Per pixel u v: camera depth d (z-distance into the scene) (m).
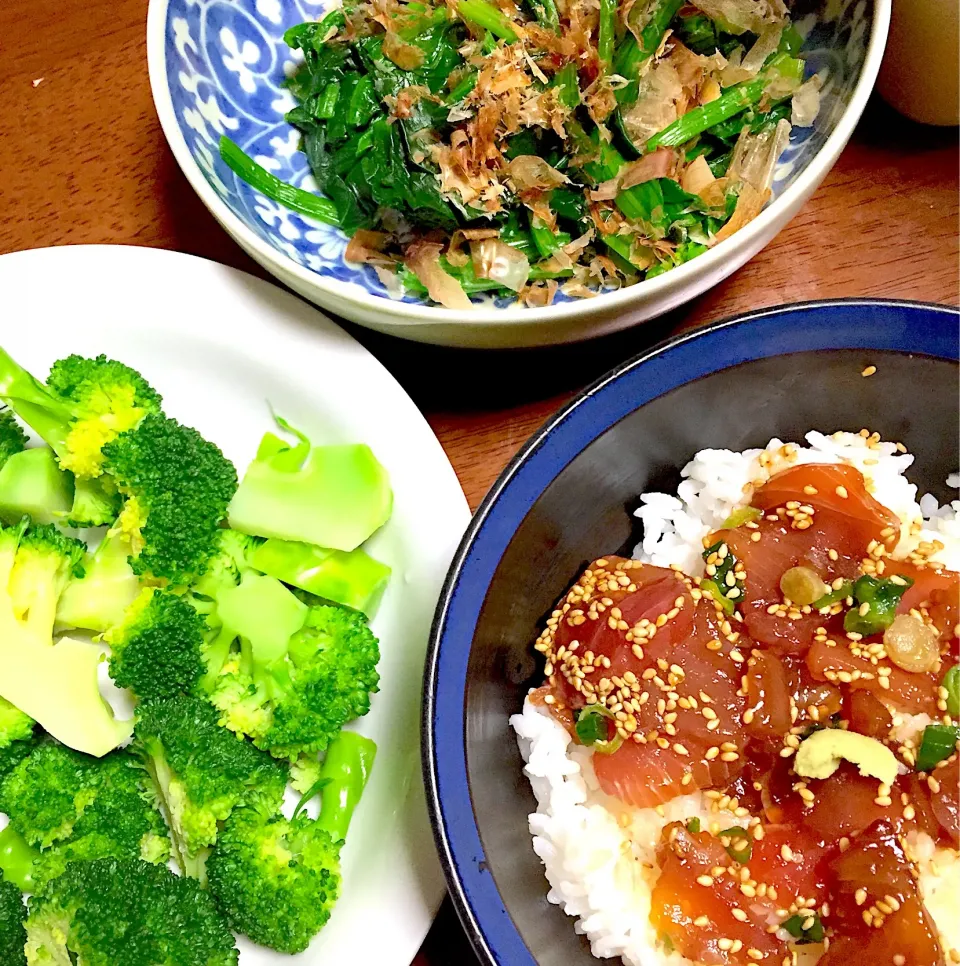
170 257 0.29
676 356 0.23
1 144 0.30
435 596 0.27
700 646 0.24
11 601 0.27
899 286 0.29
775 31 0.27
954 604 0.24
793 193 0.24
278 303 0.28
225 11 0.28
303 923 0.25
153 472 0.27
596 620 0.24
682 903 0.23
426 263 0.27
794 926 0.23
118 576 0.28
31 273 0.29
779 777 0.24
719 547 0.25
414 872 0.25
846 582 0.24
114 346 0.29
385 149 0.28
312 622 0.27
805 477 0.25
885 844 0.23
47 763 0.27
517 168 0.27
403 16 0.28
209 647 0.28
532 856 0.25
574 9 0.27
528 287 0.28
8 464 0.28
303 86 0.30
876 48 0.25
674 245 0.27
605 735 0.24
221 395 0.29
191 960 0.25
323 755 0.27
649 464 0.26
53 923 0.25
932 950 0.22
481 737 0.24
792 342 0.23
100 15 0.31
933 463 0.26
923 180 0.29
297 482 0.27
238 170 0.28
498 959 0.22
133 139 0.30
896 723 0.24
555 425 0.23
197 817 0.25
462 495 0.27
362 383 0.28
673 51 0.28
